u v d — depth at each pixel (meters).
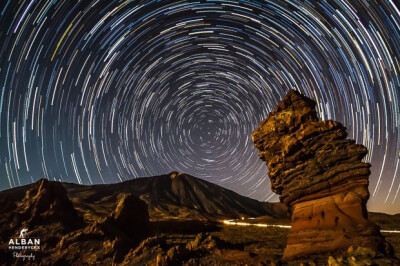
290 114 11.21
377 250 7.92
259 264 9.16
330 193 9.87
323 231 9.38
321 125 10.37
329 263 7.36
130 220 18.23
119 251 13.48
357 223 8.89
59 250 14.30
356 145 9.80
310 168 10.29
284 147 10.92
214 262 10.66
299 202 10.60
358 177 9.44
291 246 10.03
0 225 17.08
